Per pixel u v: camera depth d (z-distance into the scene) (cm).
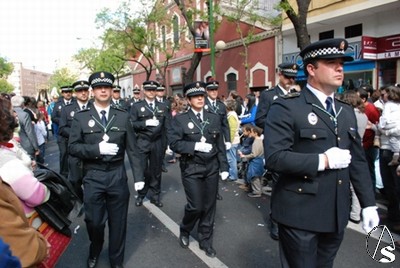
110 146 339
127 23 1869
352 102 475
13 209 160
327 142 222
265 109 446
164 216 528
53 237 229
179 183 726
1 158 202
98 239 359
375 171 540
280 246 247
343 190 226
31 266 161
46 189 221
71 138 352
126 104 1142
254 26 1550
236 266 365
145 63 3120
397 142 437
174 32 2042
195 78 2233
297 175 220
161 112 622
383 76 1166
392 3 1038
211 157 389
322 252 243
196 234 455
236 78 1825
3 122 203
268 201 586
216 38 1923
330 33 1320
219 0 1591
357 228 448
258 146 609
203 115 409
